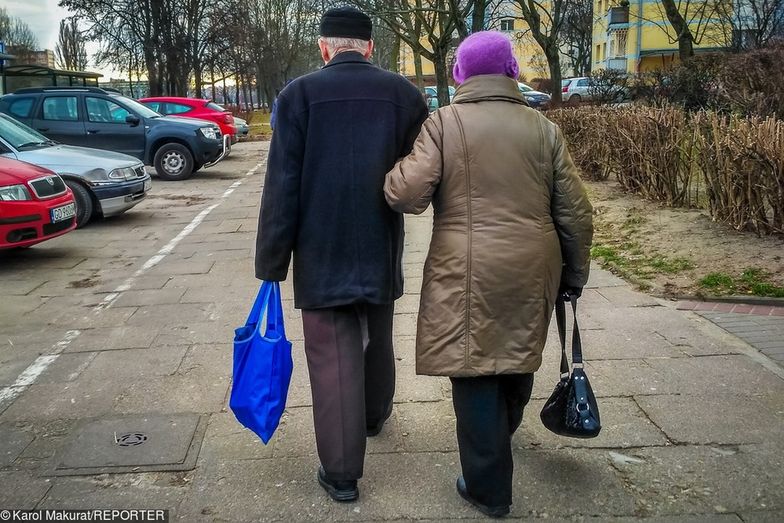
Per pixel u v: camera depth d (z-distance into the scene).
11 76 22.69
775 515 2.80
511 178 2.62
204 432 3.59
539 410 3.75
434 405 3.85
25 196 7.29
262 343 2.92
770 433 3.42
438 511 2.89
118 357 4.67
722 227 6.95
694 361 4.31
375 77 2.86
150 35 32.75
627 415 3.65
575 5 40.84
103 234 9.31
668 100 11.83
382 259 2.87
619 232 7.48
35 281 6.84
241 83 55.88
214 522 2.85
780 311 5.15
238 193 13.16
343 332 2.91
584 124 11.23
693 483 3.04
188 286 6.50
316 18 40.22
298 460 3.31
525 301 2.63
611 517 2.82
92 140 15.02
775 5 17.39
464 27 21.75
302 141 2.79
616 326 4.98
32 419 3.78
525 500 2.95
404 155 2.93
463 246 2.62
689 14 28.59
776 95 9.29
